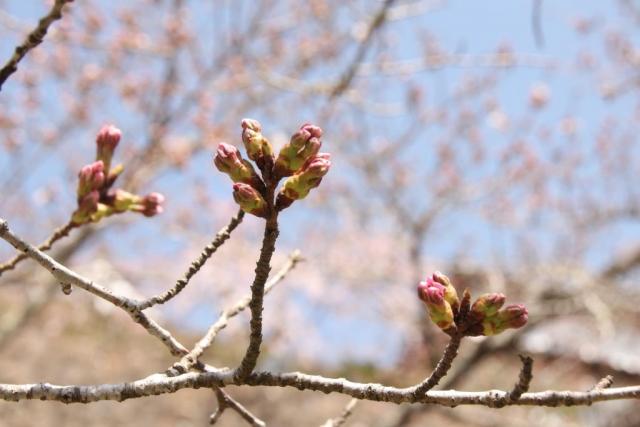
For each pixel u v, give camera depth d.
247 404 12.26
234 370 1.96
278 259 12.58
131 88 8.91
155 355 13.83
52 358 12.64
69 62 9.11
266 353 13.12
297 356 13.62
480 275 11.47
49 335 13.27
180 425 11.45
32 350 12.66
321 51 10.00
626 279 11.27
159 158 8.15
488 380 13.10
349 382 1.94
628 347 10.98
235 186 1.72
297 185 1.73
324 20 9.77
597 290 10.30
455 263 11.59
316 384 1.95
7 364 12.05
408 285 11.81
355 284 12.30
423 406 9.70
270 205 1.73
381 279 11.95
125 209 2.60
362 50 6.47
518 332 9.75
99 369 12.81
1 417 10.17
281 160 1.74
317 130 1.77
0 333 8.47
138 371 13.14
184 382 1.99
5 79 2.18
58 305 13.84
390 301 12.25
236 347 13.43
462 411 9.70
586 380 11.15
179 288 2.14
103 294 2.10
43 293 8.60
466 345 10.75
